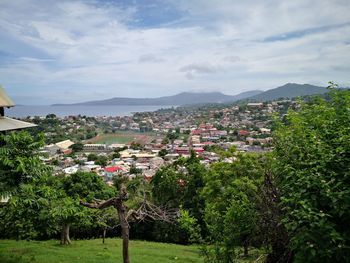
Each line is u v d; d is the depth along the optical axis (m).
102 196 23.28
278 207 7.91
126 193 9.15
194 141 147.75
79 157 114.00
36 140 11.48
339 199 5.46
